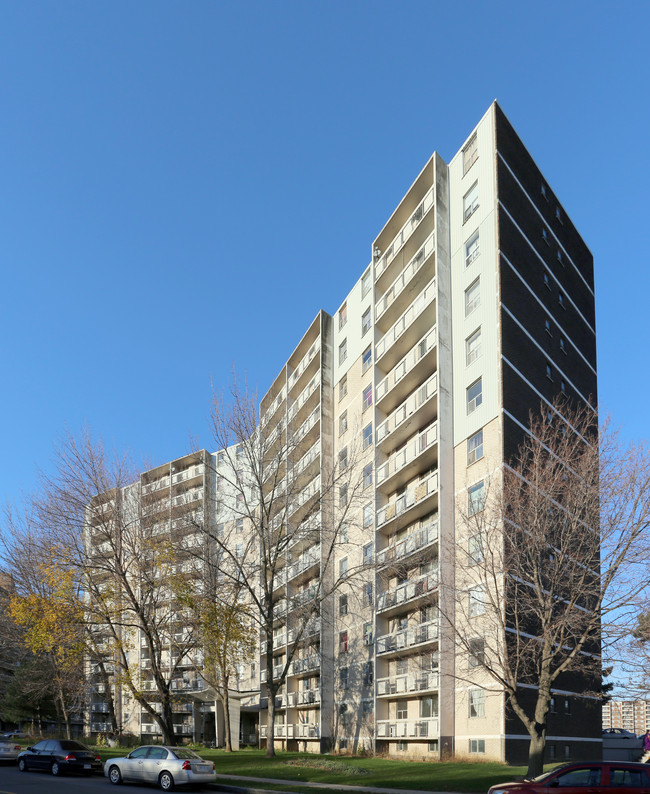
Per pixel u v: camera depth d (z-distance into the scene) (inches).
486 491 1135.0
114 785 1087.0
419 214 1782.7
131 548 1523.1
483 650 1077.8
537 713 946.1
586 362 1788.9
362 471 1859.0
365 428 1940.2
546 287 1652.3
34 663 2304.4
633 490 988.6
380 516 1753.2
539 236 1669.5
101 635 1617.9
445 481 1476.4
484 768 1131.9
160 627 1611.7
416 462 1608.0
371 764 1337.4
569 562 1019.3
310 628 2005.4
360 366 2031.3
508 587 1069.8
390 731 1572.3
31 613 1435.8
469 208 1610.5
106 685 2038.6
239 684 2714.1
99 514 1498.5
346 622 1878.7
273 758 1460.4
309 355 2399.1
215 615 1480.1
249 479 1708.9
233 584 1616.6
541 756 924.0
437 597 1416.1
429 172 1742.1
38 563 1509.6
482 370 1460.4
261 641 2429.9
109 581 1545.3
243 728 2760.8
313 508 1631.4
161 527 1582.2
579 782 678.5
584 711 1440.7
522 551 1015.6
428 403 1568.7
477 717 1295.5
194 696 2728.8
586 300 1866.4
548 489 1046.4
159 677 1497.3
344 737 1809.8
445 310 1595.7
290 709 2228.1
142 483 1627.7
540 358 1551.4
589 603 1067.3
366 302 2041.1
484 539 1114.7
